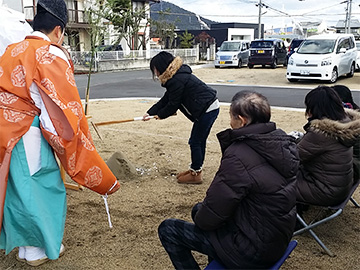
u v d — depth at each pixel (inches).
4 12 176.7
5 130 101.0
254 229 85.6
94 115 351.6
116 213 155.5
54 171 108.9
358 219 152.3
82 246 130.9
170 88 167.9
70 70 106.7
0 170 100.1
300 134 166.2
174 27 1417.3
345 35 654.5
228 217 86.1
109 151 238.8
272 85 584.4
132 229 142.9
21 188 102.1
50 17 108.3
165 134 282.5
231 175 83.8
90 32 249.6
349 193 131.5
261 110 88.3
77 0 1003.3
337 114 122.6
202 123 174.9
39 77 101.1
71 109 103.6
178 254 100.2
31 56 101.9
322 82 605.9
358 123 118.8
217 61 924.6
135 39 1104.2
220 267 90.0
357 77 671.1
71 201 166.1
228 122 323.9
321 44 606.9
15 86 101.5
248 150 85.4
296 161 87.4
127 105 412.5
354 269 118.4
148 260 123.8
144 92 530.9
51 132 101.0
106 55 932.6
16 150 102.0
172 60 166.9
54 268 118.0
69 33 796.6
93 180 108.0
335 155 121.5
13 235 106.0
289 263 121.4
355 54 676.7
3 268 118.2
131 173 194.7
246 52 970.1
